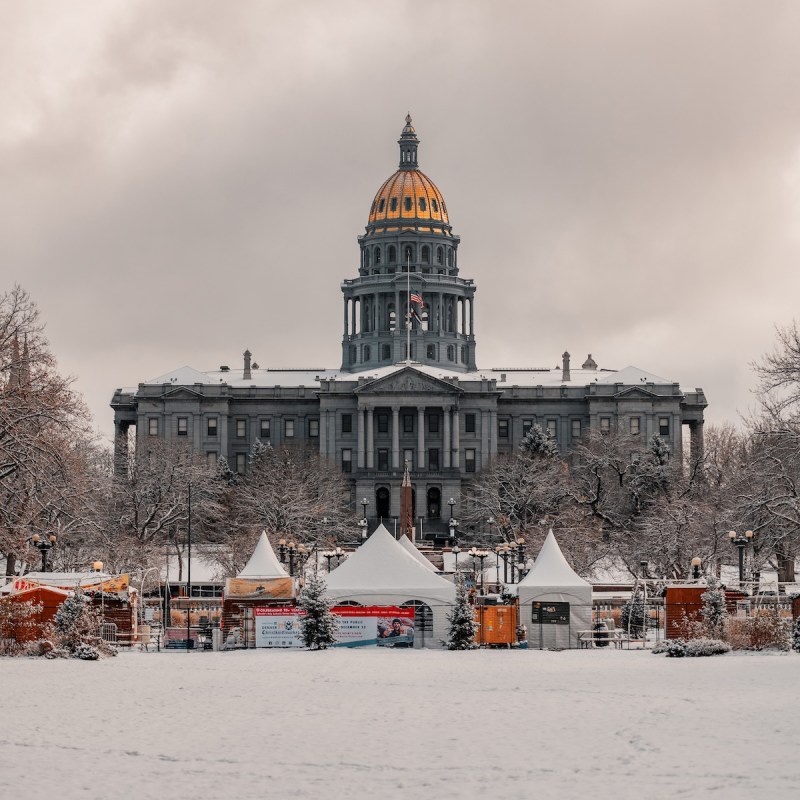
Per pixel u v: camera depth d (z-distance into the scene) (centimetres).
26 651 7488
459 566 16900
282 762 3962
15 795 3509
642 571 12850
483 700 5306
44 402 10581
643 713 4822
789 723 4481
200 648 8675
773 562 14025
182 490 19175
